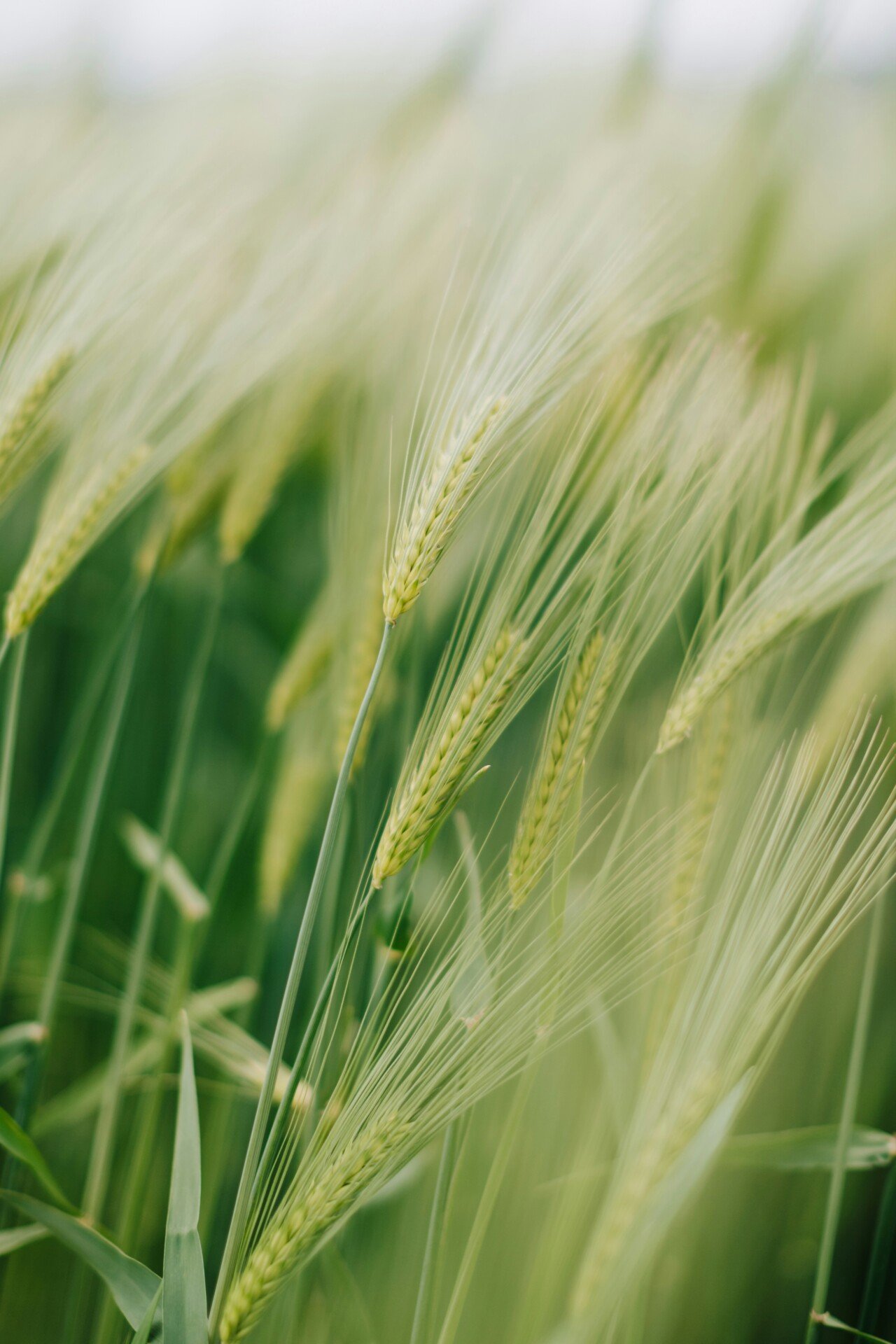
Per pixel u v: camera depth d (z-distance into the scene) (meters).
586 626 0.77
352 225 0.94
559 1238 0.79
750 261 1.30
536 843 0.76
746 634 0.79
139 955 0.87
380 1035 0.74
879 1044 0.95
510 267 0.76
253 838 1.14
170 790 0.90
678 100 1.48
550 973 0.76
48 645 1.22
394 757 0.91
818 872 0.78
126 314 0.86
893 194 1.57
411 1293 0.87
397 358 0.90
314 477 1.36
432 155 1.12
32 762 1.19
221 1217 0.93
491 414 0.73
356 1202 0.73
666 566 0.79
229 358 0.89
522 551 0.76
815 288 1.42
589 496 0.78
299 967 0.72
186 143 0.96
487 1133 0.87
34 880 0.90
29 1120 0.86
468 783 0.74
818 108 1.51
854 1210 0.94
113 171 0.92
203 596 1.28
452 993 0.76
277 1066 0.72
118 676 1.15
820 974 0.96
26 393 0.82
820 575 0.80
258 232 1.00
